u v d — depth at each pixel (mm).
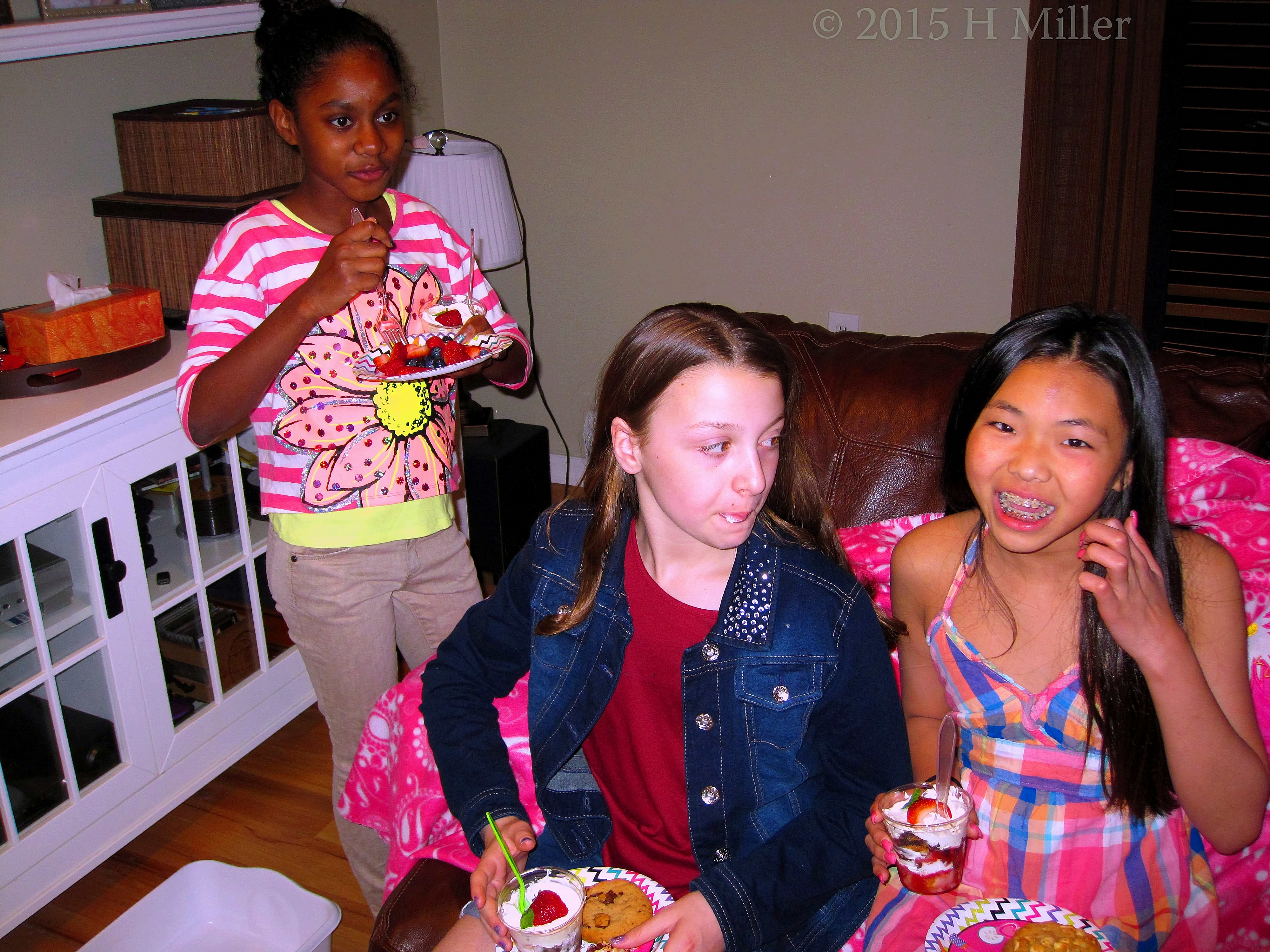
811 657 1101
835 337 1793
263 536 2188
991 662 1221
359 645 1645
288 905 1736
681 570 1126
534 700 1211
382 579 1634
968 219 3125
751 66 3207
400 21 3383
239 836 2111
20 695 1713
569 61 3432
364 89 1500
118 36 2125
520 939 938
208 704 2133
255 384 1469
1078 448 1025
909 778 1103
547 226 3693
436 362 1608
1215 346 3104
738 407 981
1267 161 2844
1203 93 2832
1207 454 1381
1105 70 2744
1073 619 1175
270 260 1566
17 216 2158
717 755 1128
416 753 1316
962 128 3031
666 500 1037
